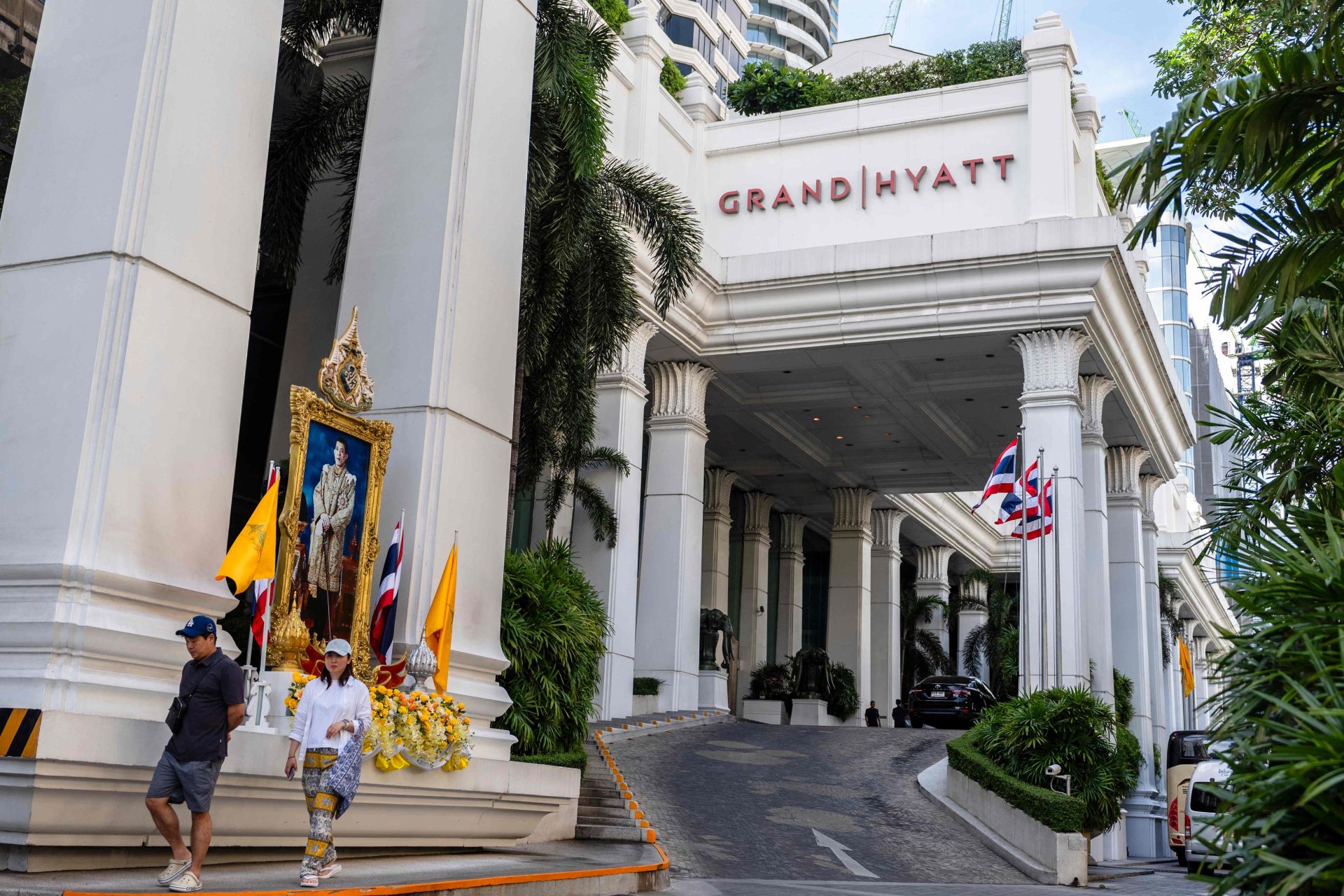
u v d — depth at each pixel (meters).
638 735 22.42
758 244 27.78
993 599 44.97
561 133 15.33
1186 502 64.06
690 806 16.69
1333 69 6.76
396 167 11.91
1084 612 23.06
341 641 7.63
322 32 14.77
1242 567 5.45
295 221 14.36
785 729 27.39
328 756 7.45
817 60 96.31
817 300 25.36
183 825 7.66
